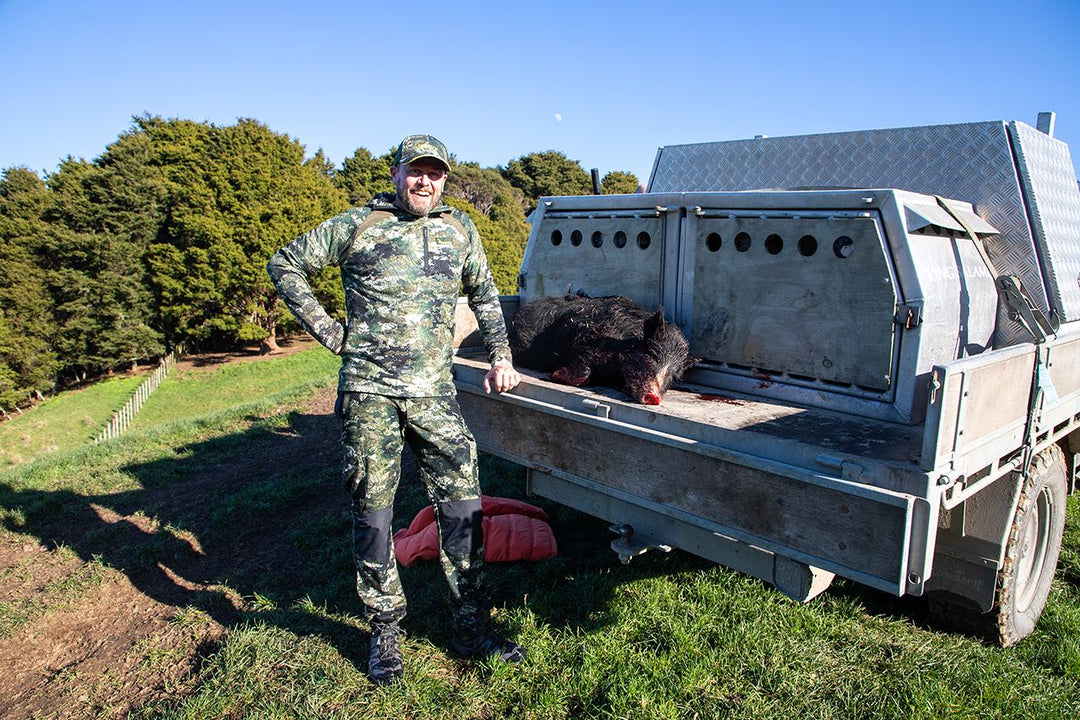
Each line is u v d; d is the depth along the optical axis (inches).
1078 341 151.1
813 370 132.1
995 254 153.0
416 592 155.3
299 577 170.1
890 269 119.7
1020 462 122.2
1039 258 148.0
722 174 203.3
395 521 200.5
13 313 1344.7
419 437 121.0
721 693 119.9
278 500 221.6
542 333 168.4
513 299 197.2
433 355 119.9
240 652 132.0
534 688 120.4
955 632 139.9
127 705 123.8
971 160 155.7
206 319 1460.4
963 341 134.5
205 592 162.9
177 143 1605.6
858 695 118.7
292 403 403.2
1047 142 165.6
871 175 172.4
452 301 122.6
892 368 120.6
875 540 91.9
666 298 158.4
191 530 203.0
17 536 205.5
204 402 1209.4
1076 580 167.8
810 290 131.0
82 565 183.6
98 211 1414.9
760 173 194.4
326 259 117.6
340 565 172.4
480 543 125.6
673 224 154.7
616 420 126.1
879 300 121.3
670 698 116.3
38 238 1387.8
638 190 226.8
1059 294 146.5
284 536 197.5
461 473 123.3
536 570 164.4
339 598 154.5
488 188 2834.6
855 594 154.8
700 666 124.8
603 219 170.7
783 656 130.1
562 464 137.8
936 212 128.0
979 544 127.6
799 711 114.8
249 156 1457.9
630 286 166.9
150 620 154.0
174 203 1482.5
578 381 146.3
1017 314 129.5
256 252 1419.8
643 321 145.7
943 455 91.6
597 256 174.1
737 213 141.0
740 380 143.8
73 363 1428.4
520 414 146.6
